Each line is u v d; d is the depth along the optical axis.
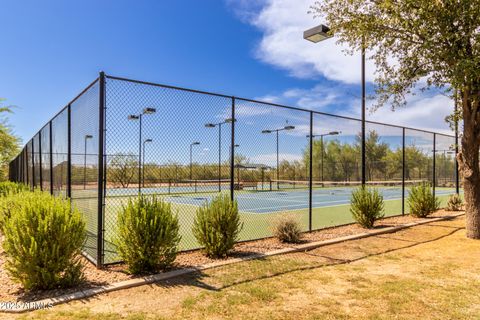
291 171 28.64
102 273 4.64
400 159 32.69
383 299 3.85
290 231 6.73
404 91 8.01
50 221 3.95
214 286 4.20
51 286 3.94
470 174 7.42
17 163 18.98
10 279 4.09
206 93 6.05
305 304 3.69
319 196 20.55
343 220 10.70
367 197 8.55
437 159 30.83
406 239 7.26
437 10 6.15
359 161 32.66
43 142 10.34
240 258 5.47
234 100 6.43
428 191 10.52
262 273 4.75
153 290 4.06
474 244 6.78
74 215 4.28
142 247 4.53
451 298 3.89
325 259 5.58
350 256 5.80
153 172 19.44
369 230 8.07
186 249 6.25
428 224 9.30
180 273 4.62
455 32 6.33
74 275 4.11
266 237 7.15
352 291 4.10
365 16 7.21
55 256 3.95
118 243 4.70
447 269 5.07
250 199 18.34
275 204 15.77
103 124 4.85
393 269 5.06
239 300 3.76
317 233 7.73
